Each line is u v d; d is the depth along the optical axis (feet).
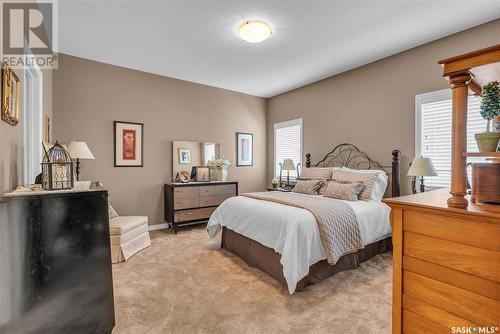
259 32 9.20
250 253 9.38
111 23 8.95
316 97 15.49
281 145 18.24
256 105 18.79
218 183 15.33
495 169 3.45
